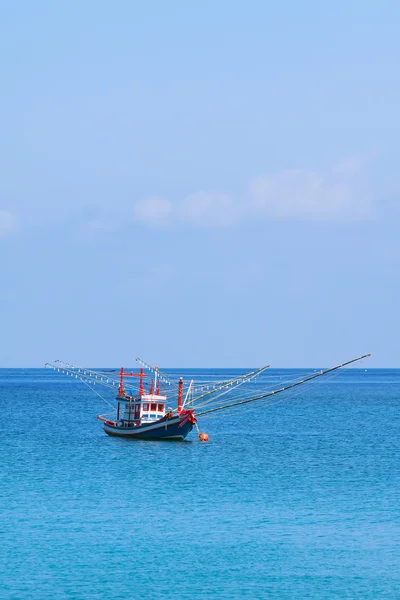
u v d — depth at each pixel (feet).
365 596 614.34
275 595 614.75
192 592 620.08
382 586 633.20
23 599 601.62
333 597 612.70
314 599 608.60
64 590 620.49
